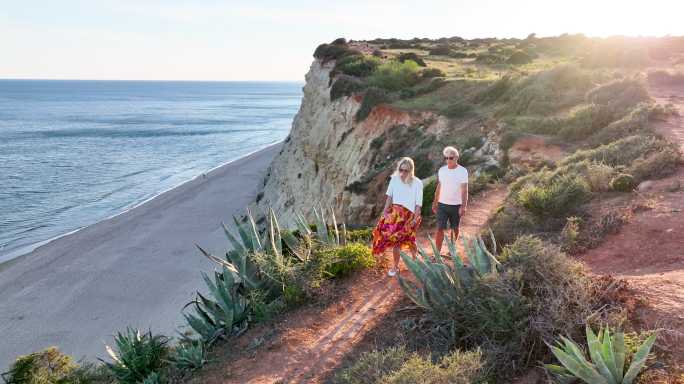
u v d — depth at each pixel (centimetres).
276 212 3947
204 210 4603
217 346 752
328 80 4125
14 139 10412
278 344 671
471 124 2309
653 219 799
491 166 1711
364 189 2244
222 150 9325
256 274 851
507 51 5631
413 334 593
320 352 628
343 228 974
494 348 483
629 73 2956
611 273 665
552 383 416
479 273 586
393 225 798
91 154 8544
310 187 3581
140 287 2695
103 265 3091
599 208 915
